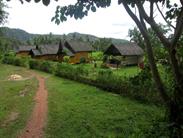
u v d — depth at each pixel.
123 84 22.41
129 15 6.27
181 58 7.33
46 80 33.53
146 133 8.95
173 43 5.91
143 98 19.70
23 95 23.59
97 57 64.75
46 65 43.72
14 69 49.03
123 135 12.34
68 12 6.11
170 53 6.08
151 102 18.88
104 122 14.59
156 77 6.55
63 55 66.56
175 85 7.28
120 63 52.66
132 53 55.62
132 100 20.33
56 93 23.91
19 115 16.73
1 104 19.94
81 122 14.70
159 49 9.98
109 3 6.05
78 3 6.06
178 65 6.72
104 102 19.72
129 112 16.72
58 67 37.62
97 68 49.00
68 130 13.52
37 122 15.12
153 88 18.77
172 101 7.01
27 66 53.47
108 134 12.66
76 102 19.89
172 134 7.05
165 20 6.73
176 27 5.87
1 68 51.06
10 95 23.69
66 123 14.66
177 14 6.70
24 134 13.23
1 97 22.77
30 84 30.22
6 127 14.38
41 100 21.11
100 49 93.00
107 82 24.94
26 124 14.80
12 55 66.69
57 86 28.09
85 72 31.70
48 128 13.96
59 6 6.08
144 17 6.11
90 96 22.05
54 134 13.06
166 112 7.63
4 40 64.44
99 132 13.03
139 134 10.52
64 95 22.81
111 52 56.31
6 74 41.25
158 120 8.23
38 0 5.55
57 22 6.19
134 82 12.35
